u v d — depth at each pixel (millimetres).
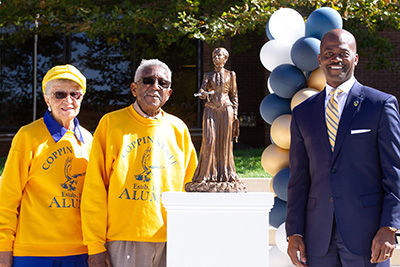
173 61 12680
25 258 3391
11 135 12234
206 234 3299
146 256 3455
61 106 3531
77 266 3477
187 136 3803
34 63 10734
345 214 3148
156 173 3531
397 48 12375
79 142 3641
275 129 4941
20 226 3436
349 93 3260
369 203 3125
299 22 5152
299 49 4809
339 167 3180
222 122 3453
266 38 11133
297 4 8625
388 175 3070
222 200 3268
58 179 3488
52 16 9242
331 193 3197
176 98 12750
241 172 8164
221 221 3297
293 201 3371
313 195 3297
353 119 3184
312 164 3307
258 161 9117
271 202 3270
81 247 3500
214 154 3428
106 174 3533
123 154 3500
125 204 3449
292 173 3404
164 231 3504
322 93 3375
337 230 3184
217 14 9195
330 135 3250
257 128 14281
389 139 3088
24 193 3494
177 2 8844
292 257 3301
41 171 3477
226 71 3500
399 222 2996
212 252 3295
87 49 12578
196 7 8844
